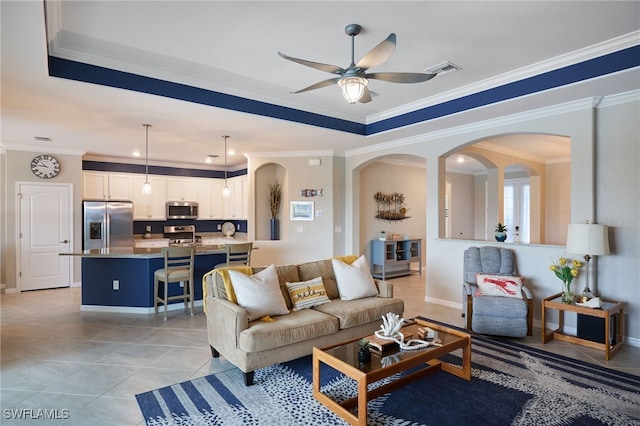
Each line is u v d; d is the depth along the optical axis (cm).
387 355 250
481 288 405
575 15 258
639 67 290
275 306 314
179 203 797
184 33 283
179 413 238
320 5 245
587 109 371
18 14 208
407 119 479
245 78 379
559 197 782
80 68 315
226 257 548
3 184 589
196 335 390
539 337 380
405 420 232
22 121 447
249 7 247
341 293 382
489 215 685
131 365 311
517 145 640
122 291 485
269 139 554
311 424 228
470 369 285
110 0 238
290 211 657
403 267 796
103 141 570
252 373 277
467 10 252
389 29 277
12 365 310
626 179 356
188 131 500
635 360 321
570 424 227
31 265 603
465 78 380
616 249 363
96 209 657
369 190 752
